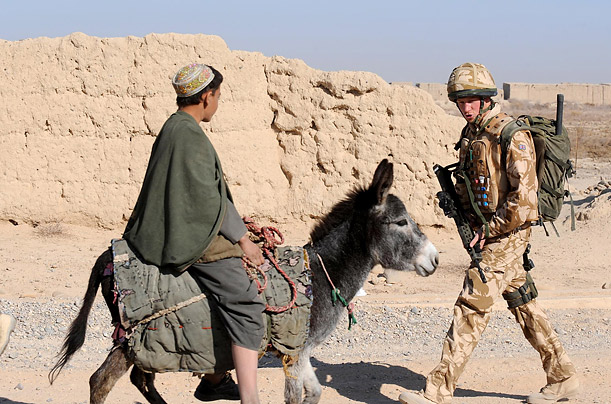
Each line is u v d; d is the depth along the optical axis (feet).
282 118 54.39
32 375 26.30
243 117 53.88
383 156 54.39
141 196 17.24
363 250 19.71
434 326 35.55
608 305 39.11
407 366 28.07
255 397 17.15
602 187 74.59
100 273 17.94
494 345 32.58
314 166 54.39
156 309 17.02
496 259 21.44
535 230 59.06
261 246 18.47
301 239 51.83
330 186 54.24
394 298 40.40
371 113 54.13
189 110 17.31
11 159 52.19
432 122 54.34
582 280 45.65
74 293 39.91
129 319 17.01
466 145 21.77
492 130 21.20
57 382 25.48
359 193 19.92
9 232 51.62
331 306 19.24
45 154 52.47
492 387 25.40
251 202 53.57
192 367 17.40
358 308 37.47
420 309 37.81
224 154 53.21
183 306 17.03
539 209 21.59
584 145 136.56
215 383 20.70
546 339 22.71
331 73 54.03
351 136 54.34
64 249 48.98
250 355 17.15
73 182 52.65
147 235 16.90
